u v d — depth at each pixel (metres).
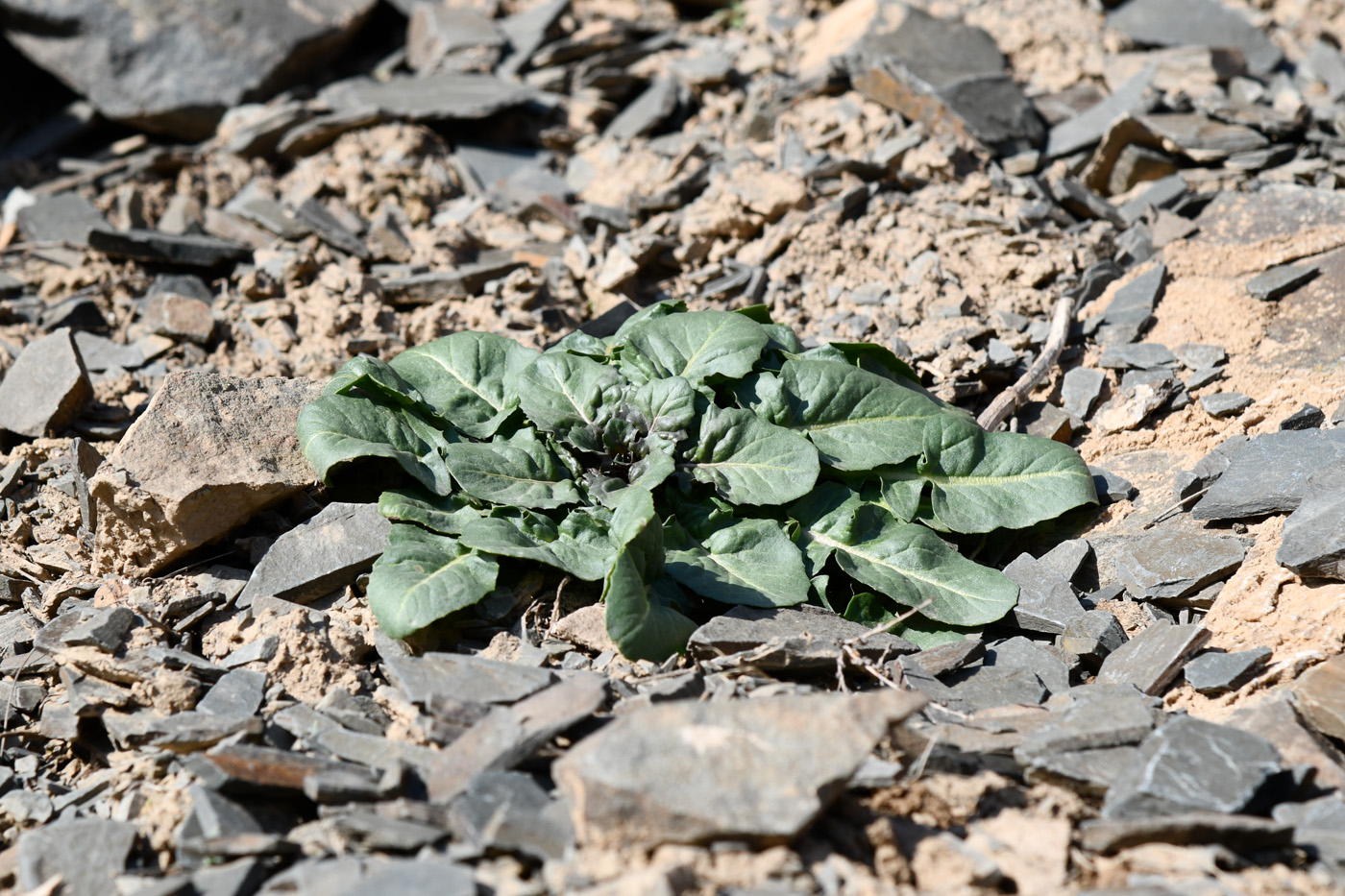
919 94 1.58
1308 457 1.38
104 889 1.27
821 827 1.26
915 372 1.45
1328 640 1.33
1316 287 1.47
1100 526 1.41
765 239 1.55
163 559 1.37
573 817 1.25
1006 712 1.32
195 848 1.26
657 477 1.36
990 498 1.40
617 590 1.32
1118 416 1.44
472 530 1.35
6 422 1.44
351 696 1.32
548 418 1.38
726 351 1.40
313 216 1.57
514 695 1.30
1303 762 1.29
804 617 1.35
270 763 1.28
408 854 1.26
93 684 1.33
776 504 1.37
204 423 1.38
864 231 1.54
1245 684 1.32
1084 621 1.36
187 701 1.32
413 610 1.33
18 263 1.58
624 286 1.54
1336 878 1.25
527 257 1.55
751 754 1.25
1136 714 1.29
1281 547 1.35
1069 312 1.49
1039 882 1.25
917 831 1.26
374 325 1.51
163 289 1.54
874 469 1.40
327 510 1.38
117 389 1.48
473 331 1.43
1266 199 1.53
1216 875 1.25
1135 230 1.53
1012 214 1.54
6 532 1.40
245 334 1.52
